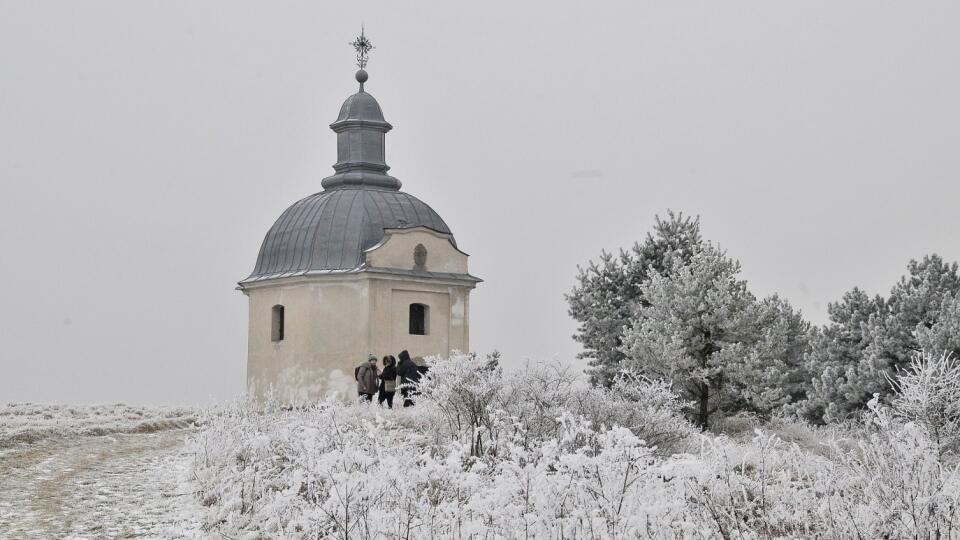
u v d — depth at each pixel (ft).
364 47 160.45
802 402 128.77
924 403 41.27
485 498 30.58
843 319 137.08
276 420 63.10
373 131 153.79
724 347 92.99
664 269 110.11
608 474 30.55
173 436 86.69
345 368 137.28
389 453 41.81
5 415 103.19
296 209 150.51
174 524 43.98
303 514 38.63
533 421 62.90
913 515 30.35
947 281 125.18
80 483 54.95
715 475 33.73
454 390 65.36
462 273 146.20
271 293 145.38
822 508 32.30
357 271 137.39
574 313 111.45
